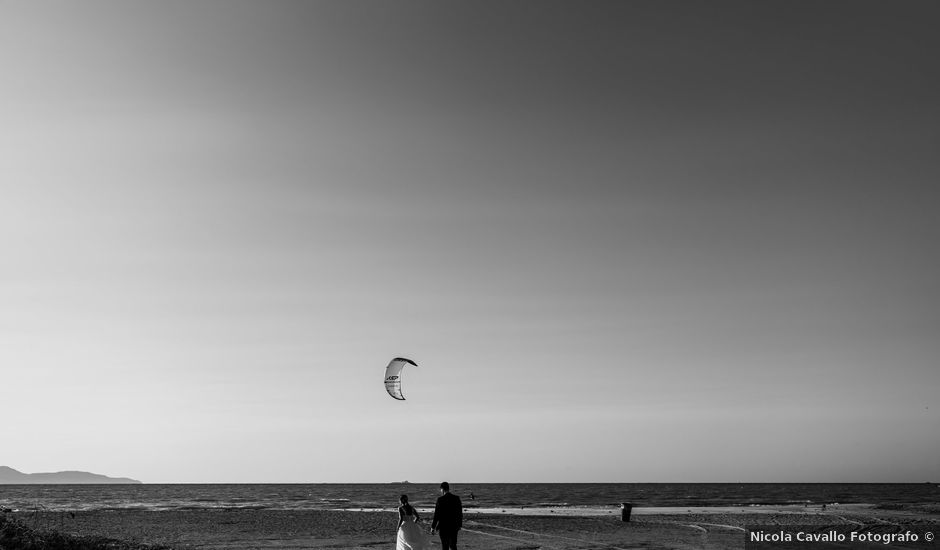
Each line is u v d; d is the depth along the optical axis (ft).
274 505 263.08
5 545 63.93
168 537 99.40
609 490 594.24
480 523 122.72
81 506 249.14
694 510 197.16
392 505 260.01
